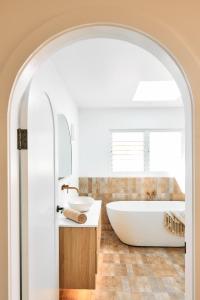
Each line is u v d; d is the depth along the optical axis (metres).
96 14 1.08
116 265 2.97
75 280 2.17
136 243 3.57
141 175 4.35
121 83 2.89
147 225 3.50
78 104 4.04
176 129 4.31
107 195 4.33
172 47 1.08
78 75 2.61
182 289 2.45
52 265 1.83
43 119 1.65
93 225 2.17
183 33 1.08
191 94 1.07
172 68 1.18
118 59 2.18
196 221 1.06
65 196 2.90
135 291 2.40
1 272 1.08
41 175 1.58
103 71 2.48
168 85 3.14
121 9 1.08
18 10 1.09
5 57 1.09
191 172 1.10
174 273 2.78
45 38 1.08
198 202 1.06
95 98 3.64
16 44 1.09
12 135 1.15
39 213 1.53
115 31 1.13
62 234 2.18
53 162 1.91
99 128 4.38
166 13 1.09
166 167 4.34
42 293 1.58
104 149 4.39
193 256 1.08
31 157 1.37
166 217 3.49
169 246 3.57
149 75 2.62
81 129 4.37
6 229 1.09
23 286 1.30
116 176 4.36
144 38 1.11
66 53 2.04
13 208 1.15
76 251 2.18
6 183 1.09
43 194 1.63
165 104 4.10
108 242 3.74
